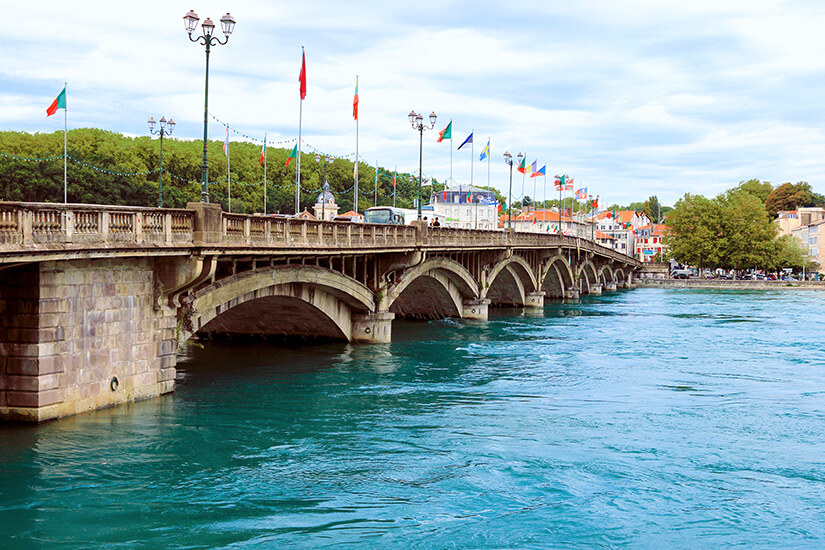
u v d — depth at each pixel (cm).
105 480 2372
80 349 2720
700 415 3478
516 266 8981
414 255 5359
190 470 2509
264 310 4809
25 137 11481
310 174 15238
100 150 12044
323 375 4281
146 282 3077
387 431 3109
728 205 16462
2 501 2178
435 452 2819
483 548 1997
